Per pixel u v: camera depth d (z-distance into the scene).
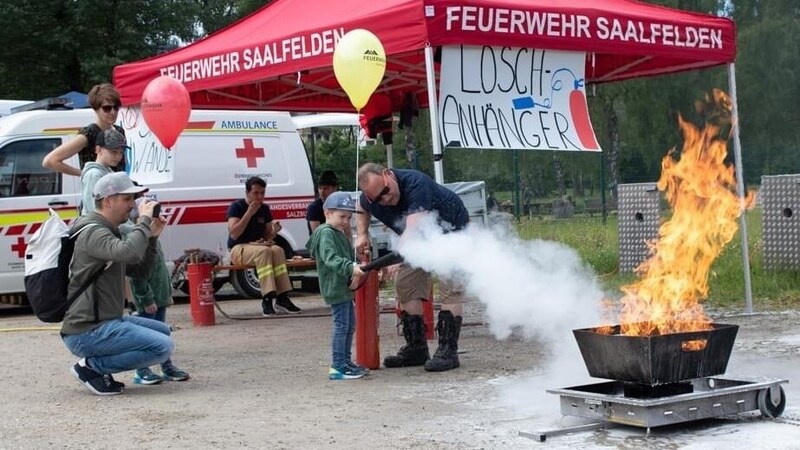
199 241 14.56
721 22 10.49
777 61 36.12
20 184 13.49
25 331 11.98
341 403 7.08
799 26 36.47
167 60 10.46
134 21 27.98
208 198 14.62
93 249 7.30
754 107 36.38
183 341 10.50
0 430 6.57
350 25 8.70
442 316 8.28
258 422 6.56
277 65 9.37
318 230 7.89
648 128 36.31
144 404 7.26
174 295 16.05
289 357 9.25
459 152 30.22
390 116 12.91
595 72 12.30
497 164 29.69
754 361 8.10
